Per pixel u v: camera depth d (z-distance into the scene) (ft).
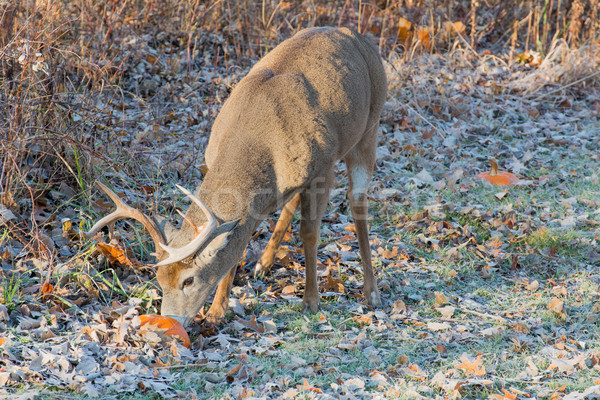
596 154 45.62
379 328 26.07
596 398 21.34
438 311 27.99
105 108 36.73
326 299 28.78
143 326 23.45
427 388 21.74
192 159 37.06
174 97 47.32
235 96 26.37
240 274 29.71
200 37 56.49
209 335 25.25
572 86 57.16
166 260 21.76
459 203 38.50
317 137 25.90
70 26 43.27
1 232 28.94
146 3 55.67
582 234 34.96
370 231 35.29
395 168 42.50
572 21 62.39
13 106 29.09
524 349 24.84
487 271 31.55
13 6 31.83
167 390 20.88
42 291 25.71
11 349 21.93
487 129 49.08
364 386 21.98
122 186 33.99
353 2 65.72
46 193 32.40
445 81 55.93
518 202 38.65
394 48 59.52
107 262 28.50
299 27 61.41
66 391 20.27
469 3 71.26
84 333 23.50
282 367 22.84
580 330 26.48
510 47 65.98
